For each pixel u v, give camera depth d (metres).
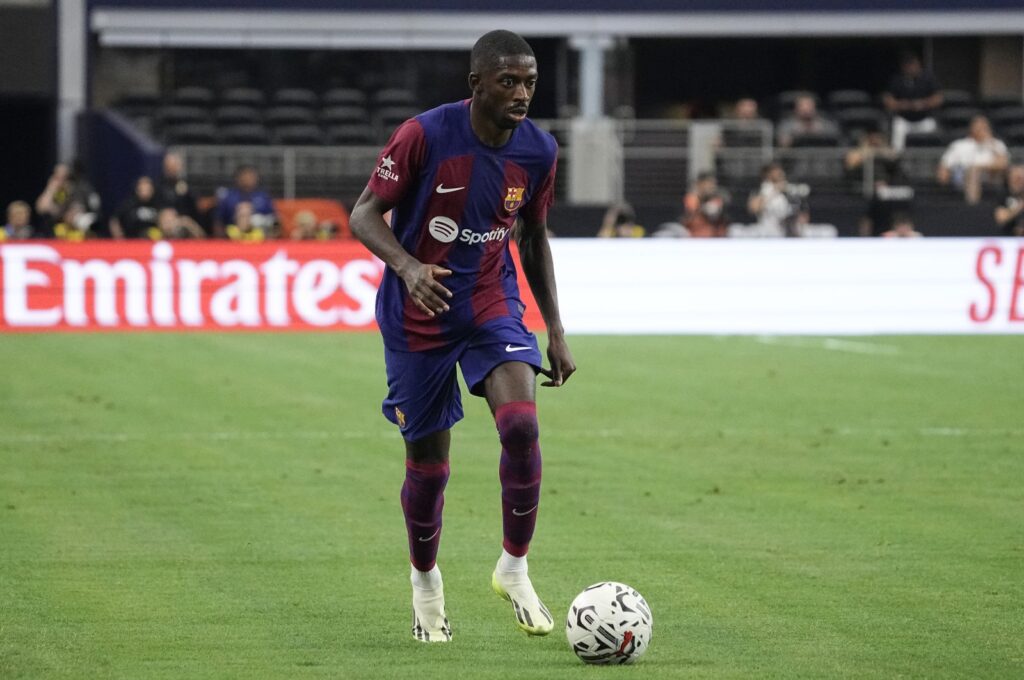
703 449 38.16
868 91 113.38
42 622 21.48
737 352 61.47
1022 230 79.44
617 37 105.06
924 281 68.88
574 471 34.91
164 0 99.69
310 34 101.75
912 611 22.14
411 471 20.34
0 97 95.12
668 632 20.95
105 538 27.59
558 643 20.50
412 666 19.14
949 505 30.89
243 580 24.30
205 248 67.12
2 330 66.44
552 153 20.06
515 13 102.56
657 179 95.50
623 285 68.31
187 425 41.84
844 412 44.84
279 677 18.61
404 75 105.88
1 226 100.94
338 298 67.75
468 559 25.97
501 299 20.20
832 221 90.12
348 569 25.14
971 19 104.25
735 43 113.00
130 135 89.12
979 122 91.19
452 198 19.67
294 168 92.31
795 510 30.30
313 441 39.25
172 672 18.84
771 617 21.81
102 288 66.81
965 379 52.88
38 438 39.62
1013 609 22.23
